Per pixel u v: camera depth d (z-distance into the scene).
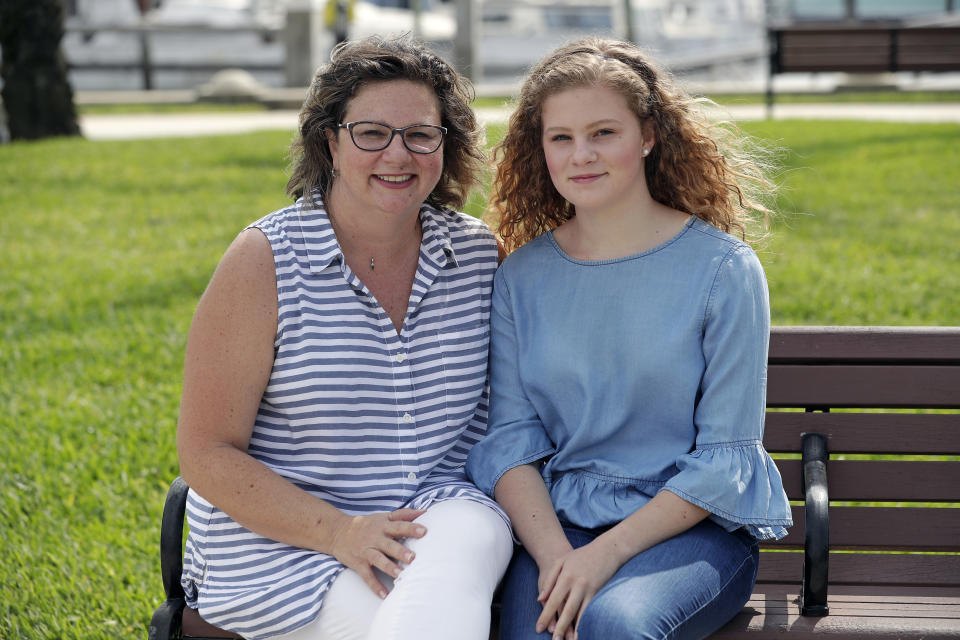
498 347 2.75
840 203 8.34
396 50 2.62
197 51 22.34
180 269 6.96
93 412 4.79
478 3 20.95
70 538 3.82
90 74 21.98
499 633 2.43
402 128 2.56
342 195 2.63
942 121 12.52
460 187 2.87
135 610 3.42
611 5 26.27
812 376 2.85
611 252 2.69
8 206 9.01
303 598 2.38
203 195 9.30
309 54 20.25
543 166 2.88
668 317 2.57
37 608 3.43
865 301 5.79
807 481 2.69
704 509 2.47
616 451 2.64
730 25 27.66
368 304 2.58
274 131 13.12
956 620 2.48
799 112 14.30
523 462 2.63
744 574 2.49
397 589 2.29
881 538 2.81
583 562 2.39
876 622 2.46
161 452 4.39
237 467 2.45
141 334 5.76
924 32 11.98
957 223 7.56
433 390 2.64
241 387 2.48
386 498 2.59
